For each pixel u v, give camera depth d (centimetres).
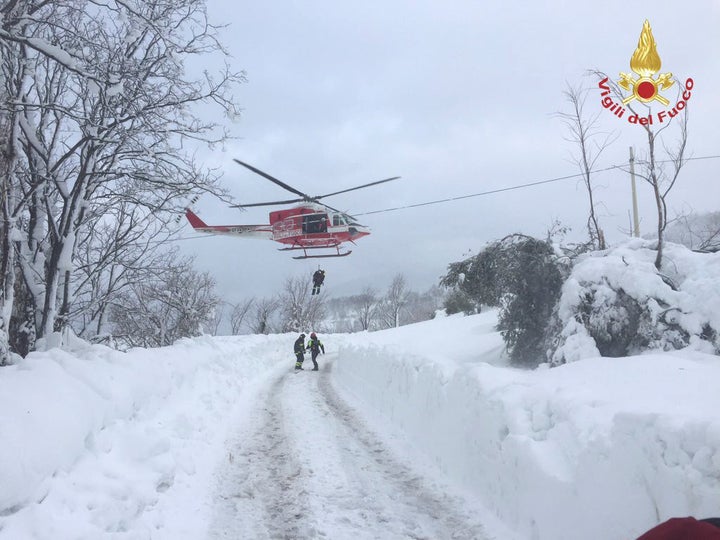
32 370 412
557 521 373
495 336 1995
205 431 694
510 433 455
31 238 705
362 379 1155
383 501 507
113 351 611
